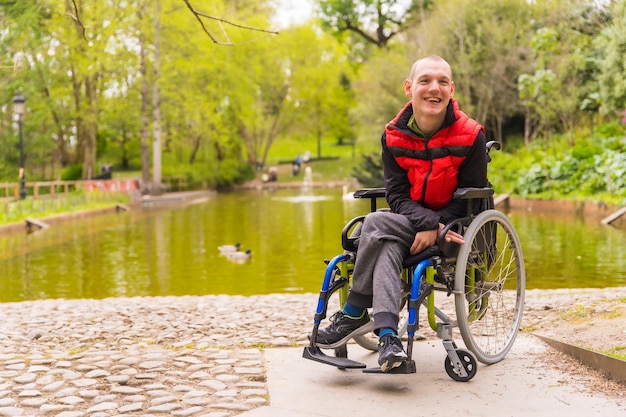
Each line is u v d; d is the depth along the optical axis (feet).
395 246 10.74
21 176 64.54
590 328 13.58
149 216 65.05
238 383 10.96
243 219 58.75
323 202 80.69
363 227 10.98
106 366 12.12
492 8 85.92
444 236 10.74
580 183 58.85
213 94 115.75
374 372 10.38
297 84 148.66
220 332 15.65
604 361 11.03
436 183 11.33
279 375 11.43
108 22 64.18
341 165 158.71
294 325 16.20
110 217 64.85
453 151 11.19
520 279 12.73
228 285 26.96
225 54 116.16
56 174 114.11
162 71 98.99
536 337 13.46
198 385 10.97
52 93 100.99
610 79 56.44
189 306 19.66
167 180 113.29
